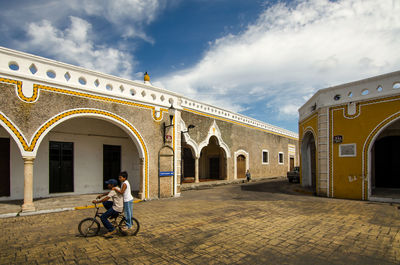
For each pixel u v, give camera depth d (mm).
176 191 11258
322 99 11633
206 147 20156
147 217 7062
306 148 15078
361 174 10344
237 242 4984
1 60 7023
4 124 6949
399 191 11734
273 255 4348
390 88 9812
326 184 11250
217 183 16438
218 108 17766
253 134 21750
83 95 8539
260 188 15055
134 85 10102
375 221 6602
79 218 6898
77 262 4059
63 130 10383
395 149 13062
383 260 4148
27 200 7324
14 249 4602
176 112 11516
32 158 7391
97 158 11422
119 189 5277
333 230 5781
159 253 4430
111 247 4711
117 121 9391
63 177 10391
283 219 6824
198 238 5227
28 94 7395
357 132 10523
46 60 7809
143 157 10117
